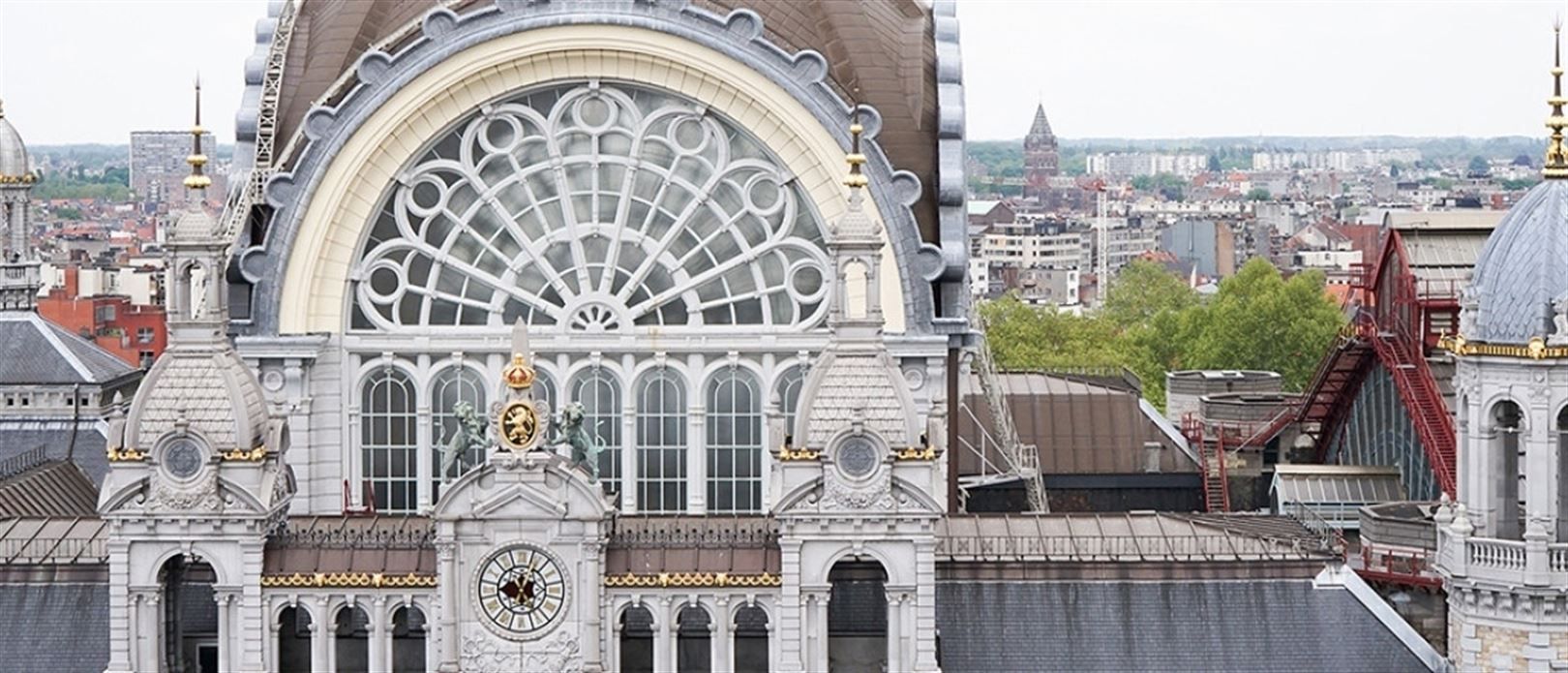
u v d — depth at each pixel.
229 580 85.88
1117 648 89.31
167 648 87.50
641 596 85.50
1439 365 126.19
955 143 97.38
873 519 85.06
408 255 96.94
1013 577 90.69
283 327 96.06
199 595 90.44
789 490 84.94
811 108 95.25
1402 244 130.38
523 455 84.81
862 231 86.25
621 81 95.88
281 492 87.44
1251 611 90.19
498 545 84.81
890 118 99.75
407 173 96.62
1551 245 87.62
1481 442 88.69
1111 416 138.00
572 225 96.62
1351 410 140.50
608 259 96.69
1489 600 87.81
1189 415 156.75
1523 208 89.06
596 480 87.69
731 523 87.75
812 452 85.19
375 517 90.75
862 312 95.69
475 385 97.25
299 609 88.38
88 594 90.94
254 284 95.88
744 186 96.38
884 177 95.50
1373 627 89.94
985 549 91.31
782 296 96.69
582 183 96.62
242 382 87.00
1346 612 90.25
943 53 99.56
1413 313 127.69
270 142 99.44
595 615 84.88
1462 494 89.50
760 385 96.81
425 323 97.06
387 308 97.06
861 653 88.81
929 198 98.06
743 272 96.75
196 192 87.44
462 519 84.75
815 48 101.06
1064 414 137.62
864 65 100.56
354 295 96.94
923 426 88.56
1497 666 87.88
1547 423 86.50
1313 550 91.75
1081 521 93.19
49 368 129.75
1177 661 89.12
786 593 85.19
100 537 92.56
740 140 96.44
